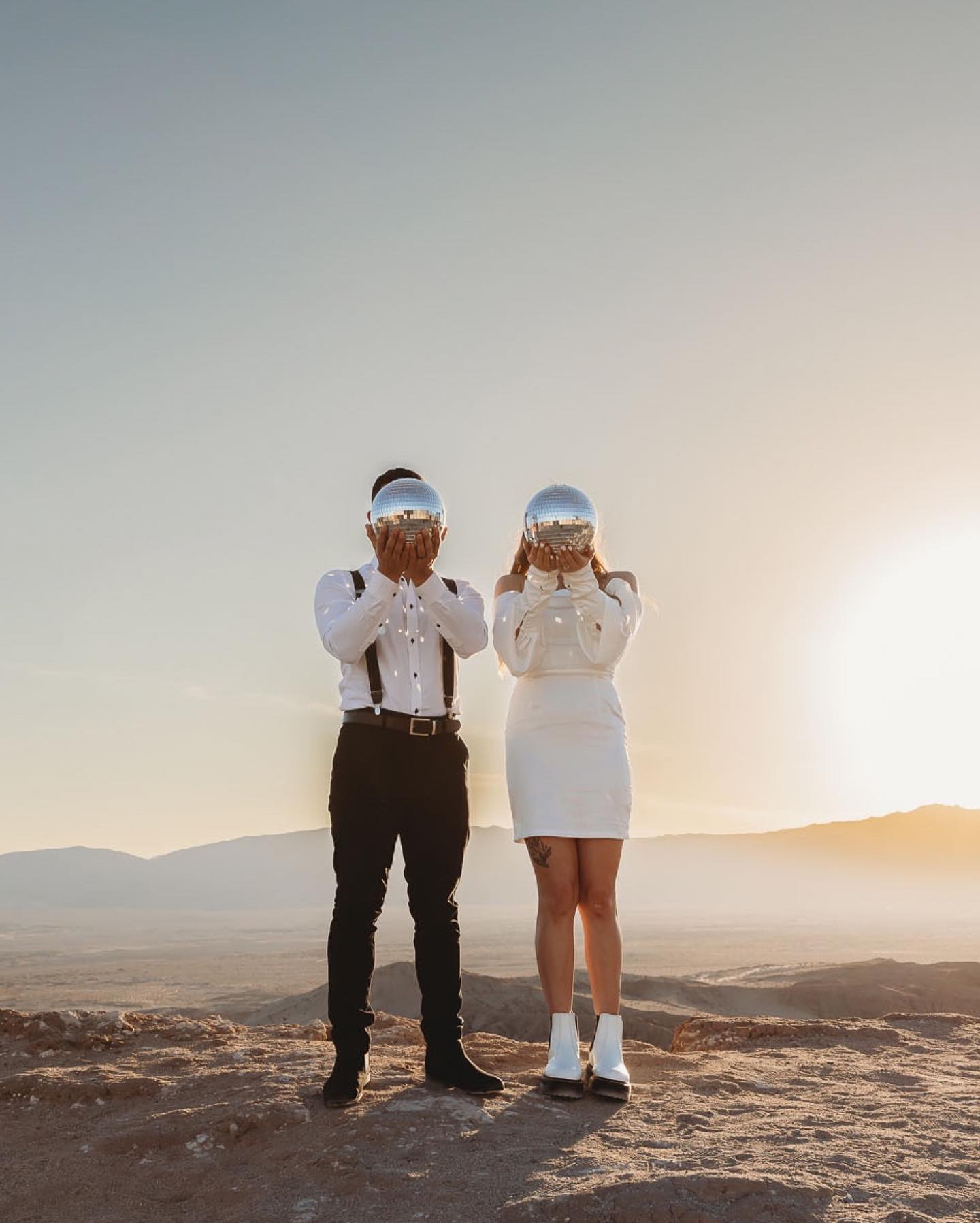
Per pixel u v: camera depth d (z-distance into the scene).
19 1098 4.11
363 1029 3.87
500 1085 3.93
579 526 3.97
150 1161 3.34
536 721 4.18
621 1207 2.71
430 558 3.86
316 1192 2.94
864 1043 5.18
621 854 4.17
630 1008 47.91
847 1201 2.79
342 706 4.07
